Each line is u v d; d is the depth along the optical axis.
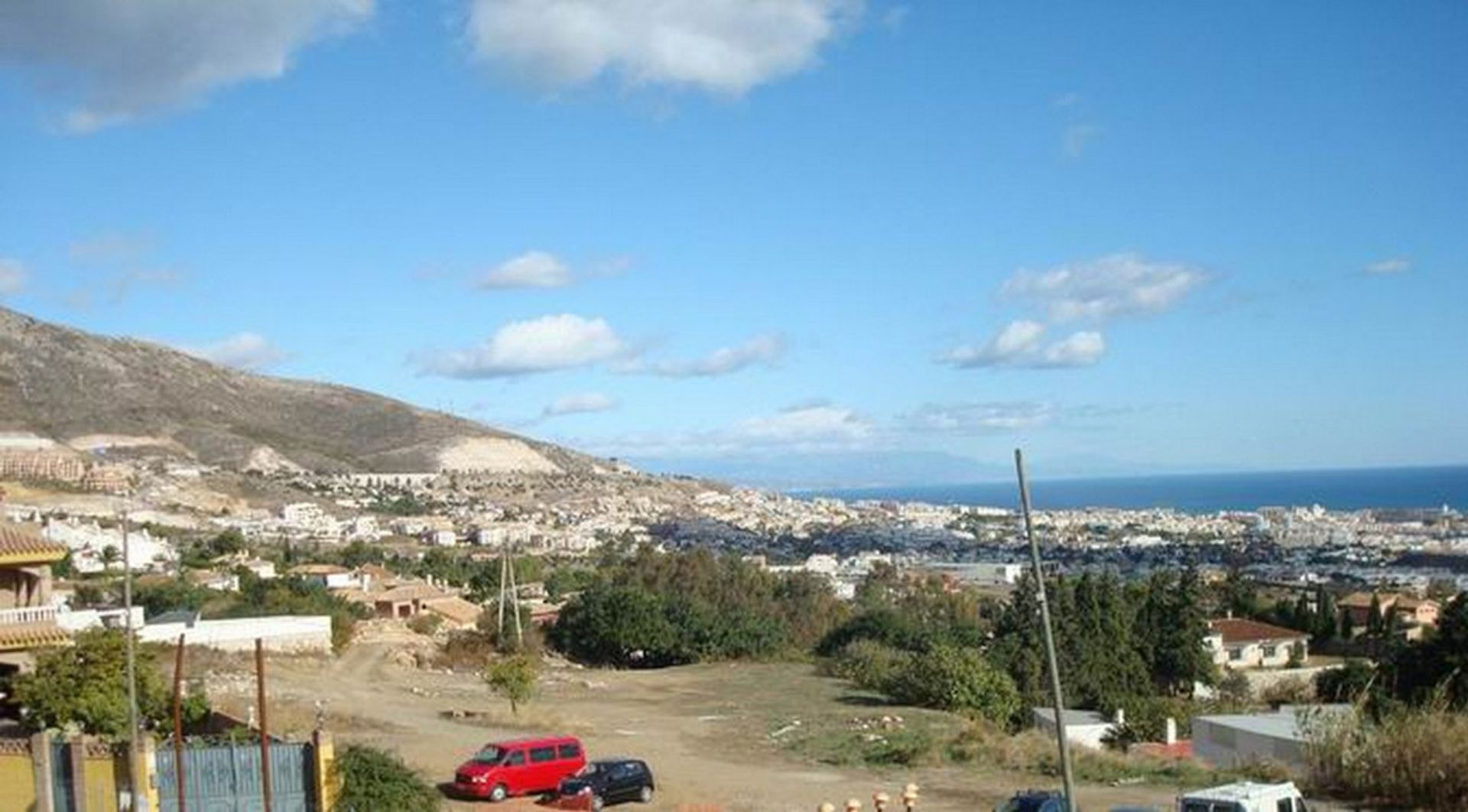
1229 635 100.50
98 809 29.17
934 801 35.66
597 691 66.62
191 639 66.88
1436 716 32.88
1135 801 33.59
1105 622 74.75
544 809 34.16
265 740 29.91
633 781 36.06
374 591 101.44
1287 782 31.22
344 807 30.22
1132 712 57.53
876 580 149.88
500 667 56.28
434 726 49.81
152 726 36.38
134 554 115.06
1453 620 53.66
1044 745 44.34
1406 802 30.83
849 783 39.09
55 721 34.50
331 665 68.75
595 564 173.88
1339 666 77.19
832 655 85.88
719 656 86.19
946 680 59.47
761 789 38.06
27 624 39.44
